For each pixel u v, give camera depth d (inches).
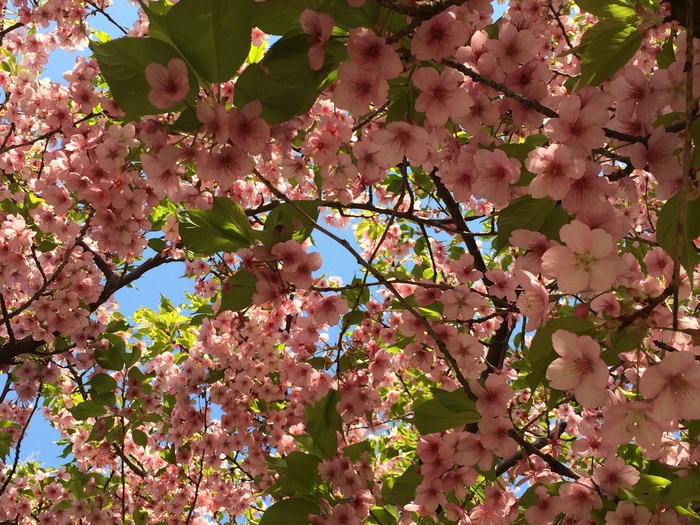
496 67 72.7
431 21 56.5
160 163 61.2
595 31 70.2
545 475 111.3
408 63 64.9
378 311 165.2
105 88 182.9
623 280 75.5
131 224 104.8
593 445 120.9
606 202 58.9
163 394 199.0
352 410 123.0
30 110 138.3
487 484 106.1
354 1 51.8
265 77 58.1
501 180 70.4
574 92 73.9
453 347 97.5
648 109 68.7
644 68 107.9
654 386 49.0
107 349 176.2
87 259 156.5
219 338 168.6
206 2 53.4
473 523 103.0
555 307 85.4
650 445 51.7
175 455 193.6
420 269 177.6
